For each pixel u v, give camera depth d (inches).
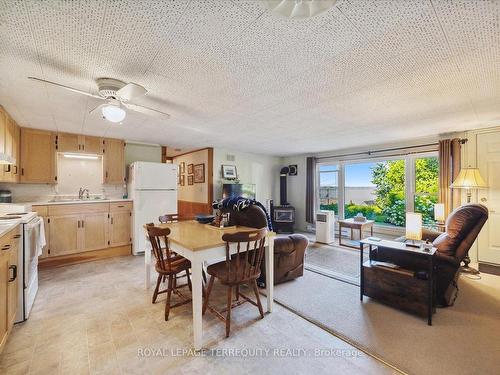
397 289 91.0
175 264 89.7
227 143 200.7
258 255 83.1
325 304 95.6
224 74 77.3
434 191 177.6
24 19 51.3
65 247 145.5
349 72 76.0
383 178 207.3
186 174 265.7
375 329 78.6
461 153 154.3
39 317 86.1
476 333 76.4
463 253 90.7
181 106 107.3
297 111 114.7
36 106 105.3
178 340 73.4
